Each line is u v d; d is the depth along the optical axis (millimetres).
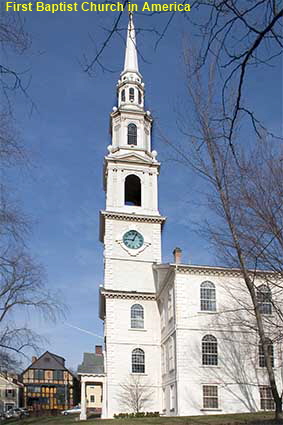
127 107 57469
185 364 38781
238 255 23078
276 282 30719
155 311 48438
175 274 41188
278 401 23391
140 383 45281
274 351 36031
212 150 21234
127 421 31094
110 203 52719
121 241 51094
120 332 46938
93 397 82000
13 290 25234
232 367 38844
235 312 38844
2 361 26844
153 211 53125
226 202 22375
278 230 22047
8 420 50219
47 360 90750
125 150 55625
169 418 31391
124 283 49594
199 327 39844
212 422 27156
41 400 87875
